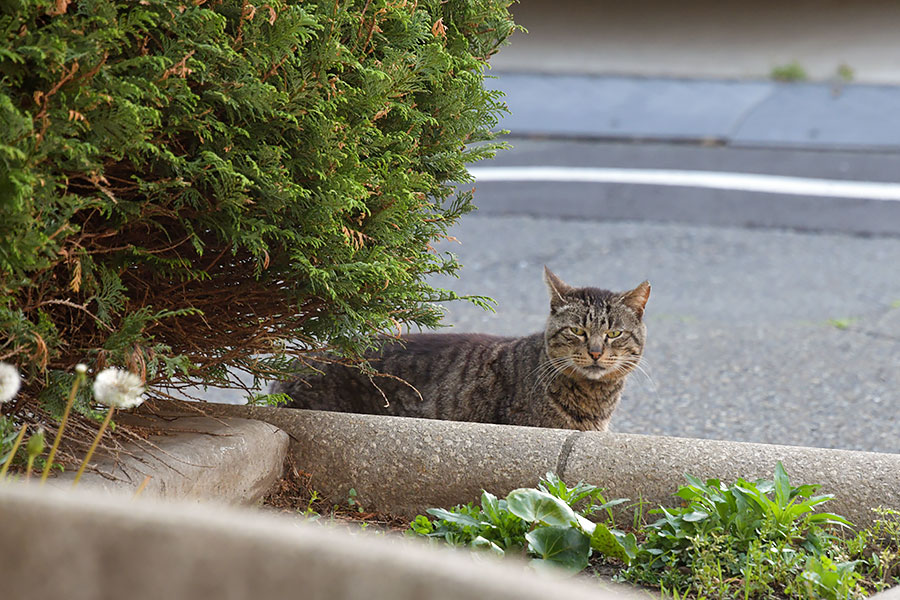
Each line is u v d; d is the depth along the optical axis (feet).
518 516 14.20
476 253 43.42
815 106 60.70
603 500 15.64
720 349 33.81
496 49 19.61
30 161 11.46
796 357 33.01
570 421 23.61
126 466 14.02
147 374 15.35
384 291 16.38
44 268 12.36
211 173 14.12
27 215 11.39
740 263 42.39
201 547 6.66
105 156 13.28
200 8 13.60
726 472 15.88
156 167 13.94
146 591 6.72
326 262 15.43
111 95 12.35
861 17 78.33
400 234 16.46
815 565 13.43
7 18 11.50
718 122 59.11
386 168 16.05
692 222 46.85
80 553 6.78
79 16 12.64
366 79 15.56
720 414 28.40
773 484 14.99
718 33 75.92
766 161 53.72
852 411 28.66
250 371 16.96
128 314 14.69
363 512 16.70
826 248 43.93
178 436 15.65
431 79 16.44
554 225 46.70
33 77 12.15
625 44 73.67
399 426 17.22
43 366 12.58
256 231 14.29
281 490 16.87
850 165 52.80
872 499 15.39
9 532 6.85
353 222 16.05
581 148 56.29
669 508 15.65
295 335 16.72
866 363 32.50
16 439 13.05
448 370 23.31
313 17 13.97
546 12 81.82
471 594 6.20
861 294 38.93
